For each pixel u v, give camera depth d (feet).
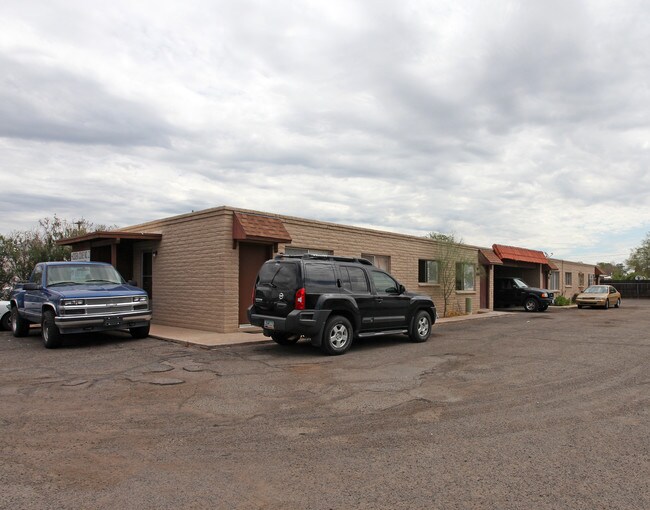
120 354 33.32
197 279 47.03
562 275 126.21
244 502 12.29
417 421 18.88
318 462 14.87
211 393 22.93
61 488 13.03
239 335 41.81
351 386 24.44
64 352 34.09
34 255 72.02
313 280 33.65
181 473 14.06
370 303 36.55
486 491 12.87
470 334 47.60
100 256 56.29
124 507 12.00
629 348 37.88
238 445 16.29
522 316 74.79
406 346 38.47
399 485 13.25
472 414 19.83
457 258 75.05
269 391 23.36
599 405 21.30
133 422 18.65
